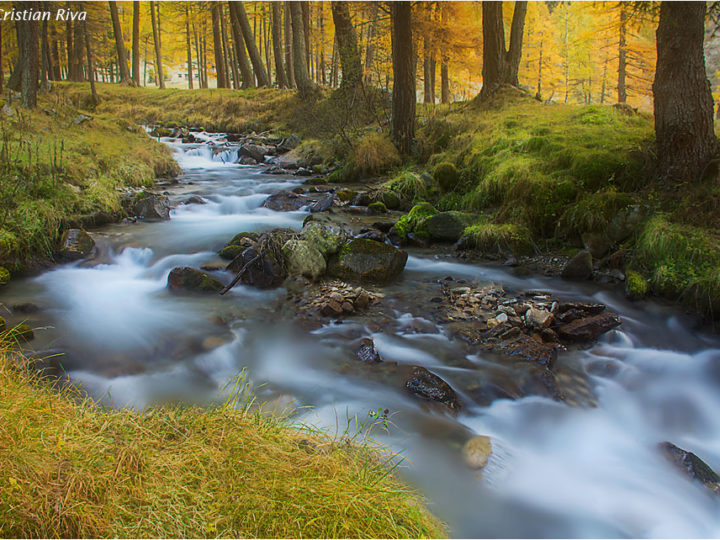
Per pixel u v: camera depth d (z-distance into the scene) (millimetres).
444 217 8867
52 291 6430
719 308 5840
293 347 5078
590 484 3463
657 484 3492
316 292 6465
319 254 7031
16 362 3639
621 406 4418
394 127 14047
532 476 3477
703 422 4340
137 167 12797
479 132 12422
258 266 6699
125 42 44250
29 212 7719
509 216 8617
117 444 2645
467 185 10602
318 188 12461
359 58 17125
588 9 20922
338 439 3375
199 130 24375
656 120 7707
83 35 30797
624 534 3045
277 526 2275
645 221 7254
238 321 5633
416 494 2996
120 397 4016
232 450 2740
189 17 36875
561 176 8625
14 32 26609
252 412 3549
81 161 11039
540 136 10320
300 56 24562
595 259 7570
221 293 6422
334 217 9672
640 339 5562
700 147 7391
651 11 9000
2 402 2828
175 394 4133
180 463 2574
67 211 8711
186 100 27734
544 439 3906
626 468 3658
